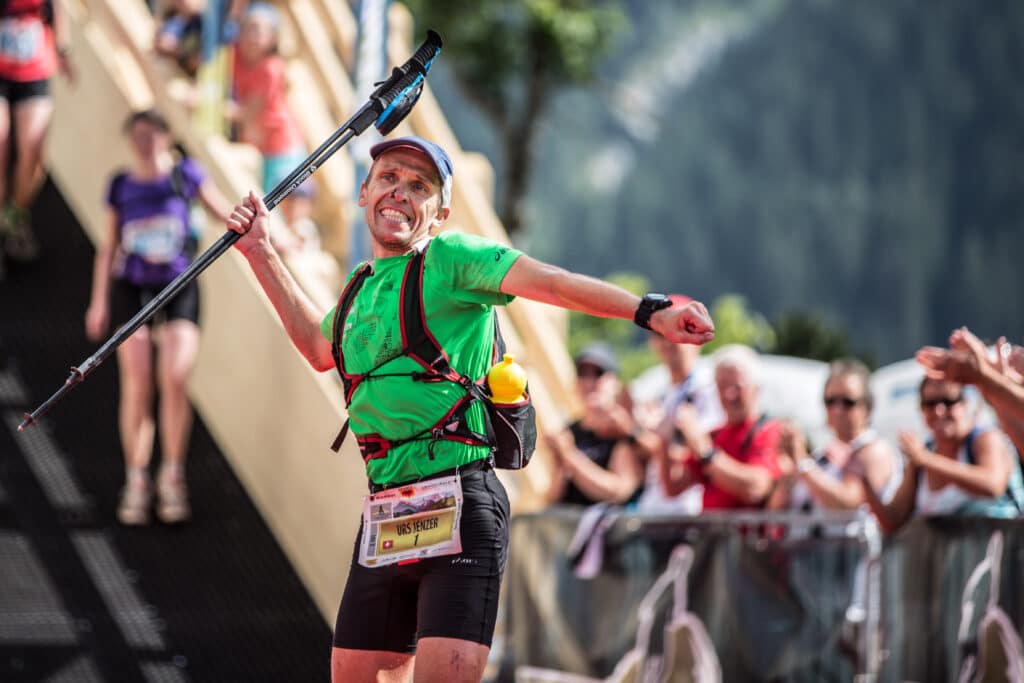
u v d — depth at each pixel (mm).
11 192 23125
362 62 20328
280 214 22703
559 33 57406
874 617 15109
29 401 21047
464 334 10055
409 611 10258
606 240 159625
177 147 23000
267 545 20109
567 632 17000
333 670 10305
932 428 15492
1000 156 149750
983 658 14352
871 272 153875
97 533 19375
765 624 15727
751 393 17625
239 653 18031
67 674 16953
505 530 10109
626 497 18406
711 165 160125
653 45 163875
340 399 19469
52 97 25250
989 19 149750
